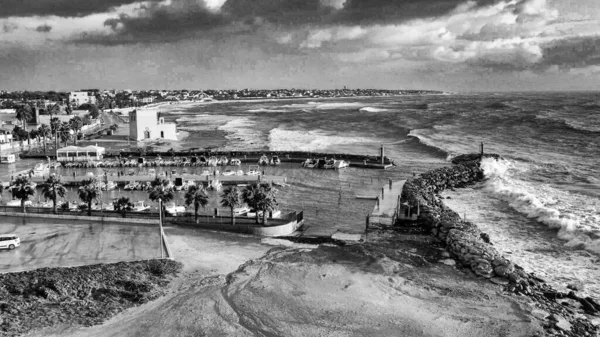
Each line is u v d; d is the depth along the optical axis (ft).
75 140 518.78
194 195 206.08
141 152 429.79
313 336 117.19
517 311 133.69
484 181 329.11
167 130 574.15
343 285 146.30
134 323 121.60
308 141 542.98
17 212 222.69
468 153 426.51
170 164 380.37
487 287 149.89
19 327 116.47
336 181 318.24
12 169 365.61
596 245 189.67
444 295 143.23
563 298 147.43
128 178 308.40
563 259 181.27
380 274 156.76
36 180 313.12
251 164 387.96
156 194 215.92
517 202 260.62
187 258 167.73
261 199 201.16
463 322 126.52
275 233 198.29
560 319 130.93
